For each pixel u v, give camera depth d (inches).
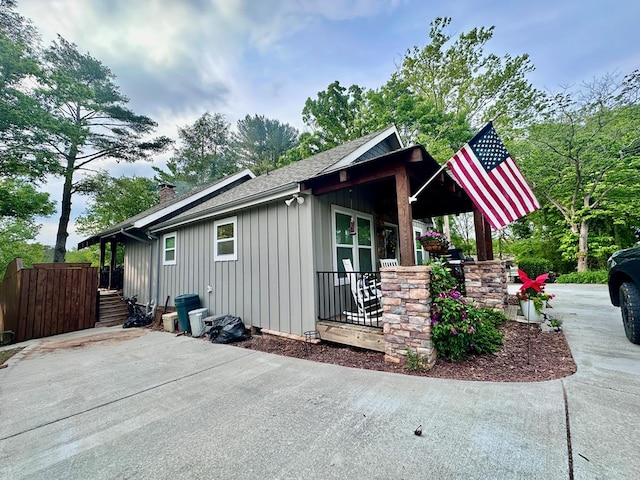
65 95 501.0
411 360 132.2
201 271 278.2
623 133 471.5
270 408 102.1
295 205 197.9
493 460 68.9
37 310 267.7
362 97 645.9
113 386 131.6
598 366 121.4
